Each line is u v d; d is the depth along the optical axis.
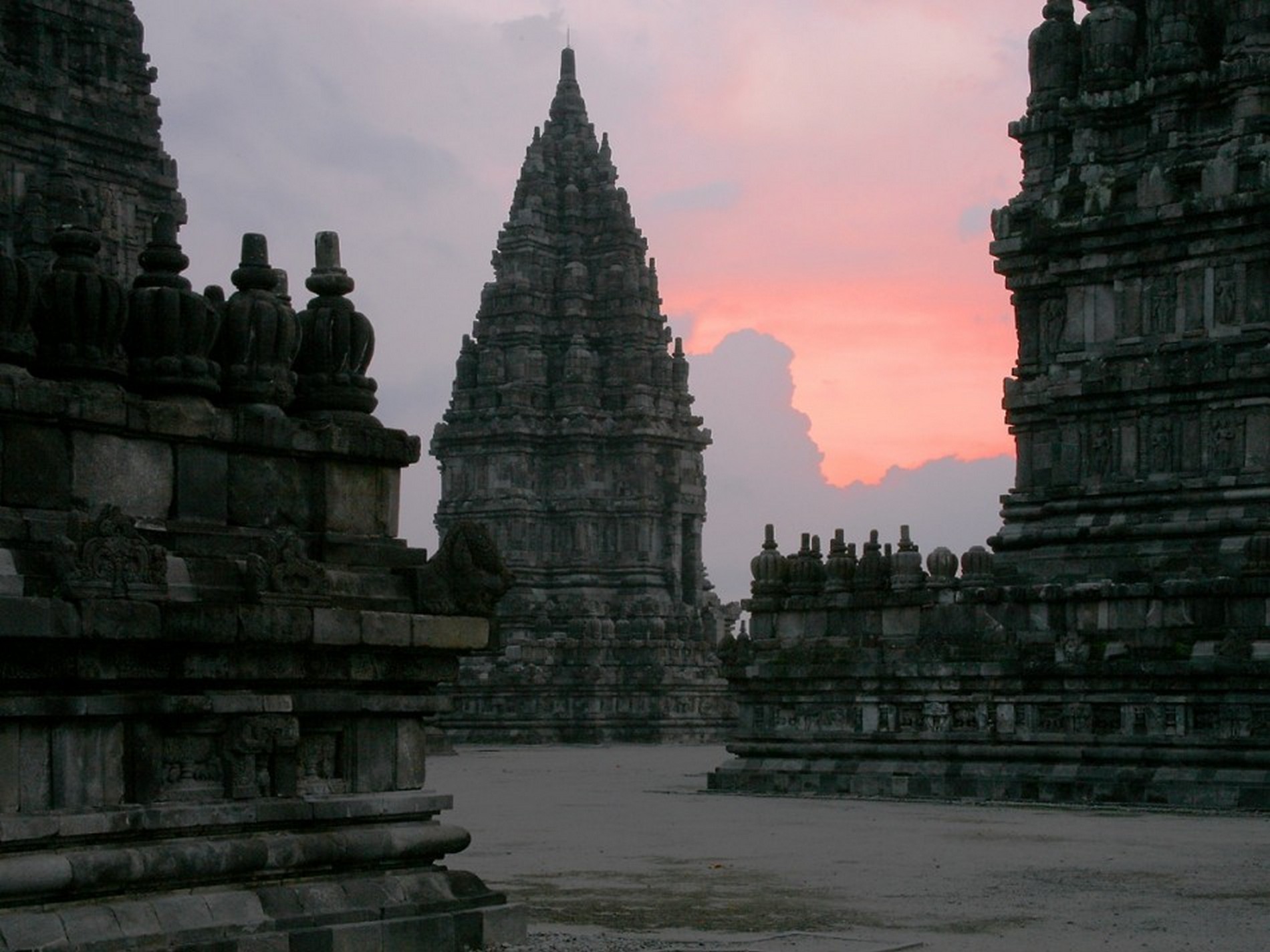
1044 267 57.62
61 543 18.73
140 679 19.36
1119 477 55.09
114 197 46.72
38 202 43.91
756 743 54.88
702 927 23.86
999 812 44.94
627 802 49.56
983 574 52.78
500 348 124.88
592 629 117.75
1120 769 47.53
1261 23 54.34
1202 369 53.00
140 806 19.42
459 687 117.06
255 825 20.36
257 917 19.89
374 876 21.47
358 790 21.84
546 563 123.00
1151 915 25.16
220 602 20.30
